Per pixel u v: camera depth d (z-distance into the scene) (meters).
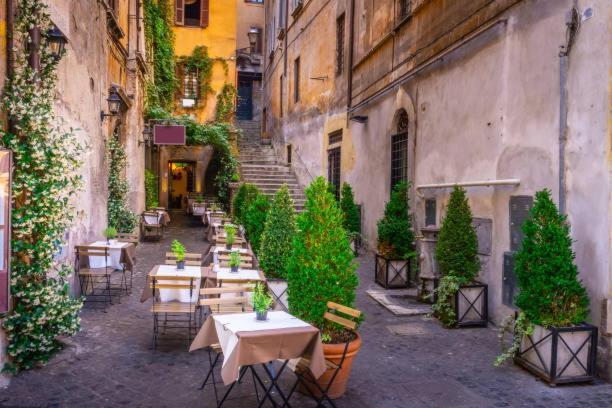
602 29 5.36
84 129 8.30
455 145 8.60
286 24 23.02
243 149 24.97
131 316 7.40
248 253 8.40
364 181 13.66
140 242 15.39
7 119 5.09
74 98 7.63
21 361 5.21
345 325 4.63
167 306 6.09
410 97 10.56
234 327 4.12
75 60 7.67
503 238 7.15
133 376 5.19
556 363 5.14
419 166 10.09
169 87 21.34
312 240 5.07
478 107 7.88
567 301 5.29
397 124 11.66
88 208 8.66
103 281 9.73
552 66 6.17
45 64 5.58
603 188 5.32
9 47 5.07
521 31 6.80
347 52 15.15
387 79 11.97
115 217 12.27
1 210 4.64
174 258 8.00
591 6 5.52
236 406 4.56
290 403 4.65
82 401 4.59
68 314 5.63
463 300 7.23
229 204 20.56
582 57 5.64
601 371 5.32
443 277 7.36
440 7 9.27
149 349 5.98
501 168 7.21
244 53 33.50
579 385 5.18
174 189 27.14
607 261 5.27
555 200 6.05
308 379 4.69
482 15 7.79
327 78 17.20
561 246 5.30
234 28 22.50
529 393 5.00
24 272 5.09
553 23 6.16
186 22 23.03
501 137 7.22
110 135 11.65
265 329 4.07
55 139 5.44
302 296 5.05
